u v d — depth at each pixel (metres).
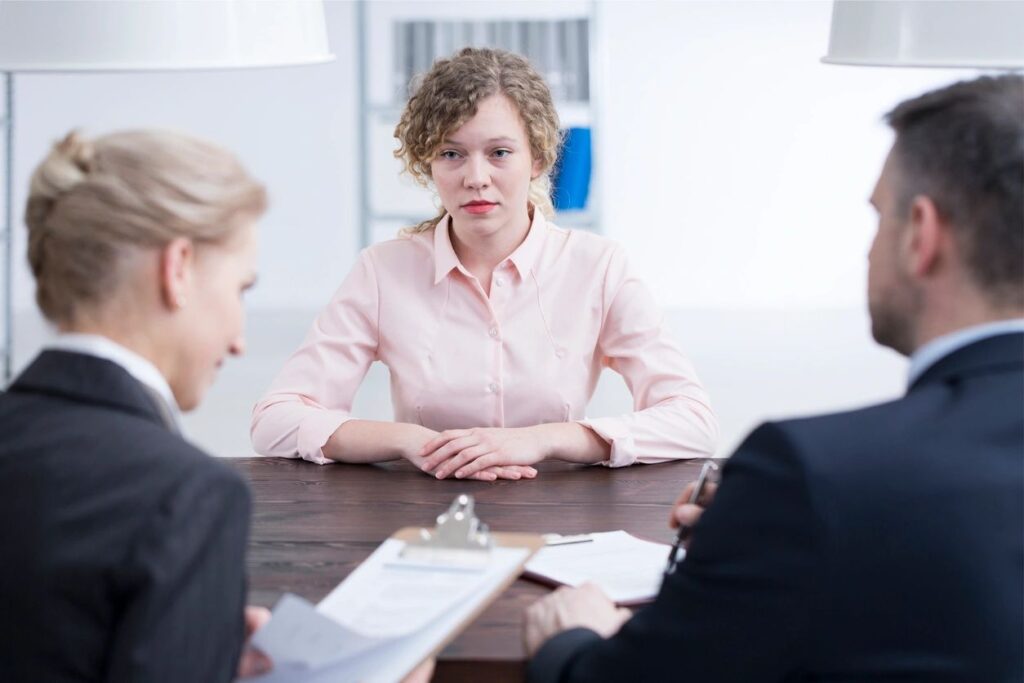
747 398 5.46
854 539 1.00
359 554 1.62
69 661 0.97
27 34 1.68
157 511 0.97
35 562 0.97
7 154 5.40
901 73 6.85
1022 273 1.06
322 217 6.92
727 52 6.87
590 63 5.88
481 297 2.27
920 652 1.01
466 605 1.26
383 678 1.15
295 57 1.79
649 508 1.84
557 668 1.21
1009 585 1.01
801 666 1.04
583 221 5.76
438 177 2.17
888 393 5.55
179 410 1.15
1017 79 1.11
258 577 1.54
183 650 0.97
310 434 2.12
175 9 1.68
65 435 1.02
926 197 1.08
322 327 2.30
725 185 7.00
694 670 1.06
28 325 6.64
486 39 5.95
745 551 1.03
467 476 2.00
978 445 1.03
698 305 7.08
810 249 7.04
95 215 1.03
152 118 6.81
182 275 1.06
